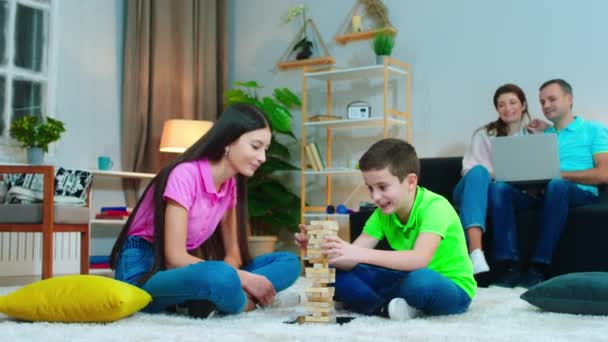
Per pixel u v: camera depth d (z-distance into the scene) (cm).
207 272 161
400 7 457
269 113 460
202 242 196
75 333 135
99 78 454
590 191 325
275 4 513
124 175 418
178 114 477
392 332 137
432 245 165
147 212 188
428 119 442
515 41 414
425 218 168
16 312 159
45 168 314
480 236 296
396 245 180
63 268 414
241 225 201
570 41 396
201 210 183
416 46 449
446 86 436
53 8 424
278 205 468
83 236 343
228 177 187
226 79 512
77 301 154
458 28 434
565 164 344
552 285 182
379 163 161
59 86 428
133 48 461
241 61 527
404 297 164
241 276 178
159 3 470
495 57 421
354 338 128
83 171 355
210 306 163
